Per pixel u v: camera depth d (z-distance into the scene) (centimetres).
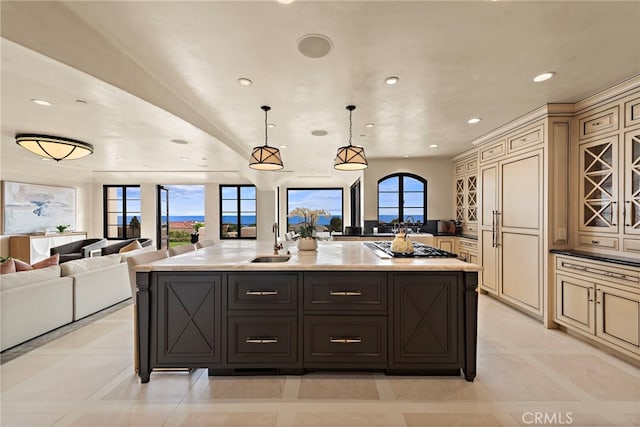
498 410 179
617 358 242
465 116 332
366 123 358
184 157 532
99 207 859
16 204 634
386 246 323
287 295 211
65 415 173
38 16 151
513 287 359
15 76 217
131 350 257
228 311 210
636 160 244
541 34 181
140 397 191
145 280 207
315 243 292
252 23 169
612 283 242
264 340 211
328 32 178
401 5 155
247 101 287
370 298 210
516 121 344
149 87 231
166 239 930
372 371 222
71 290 320
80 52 171
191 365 210
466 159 537
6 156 551
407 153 543
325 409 180
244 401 187
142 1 150
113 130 356
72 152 412
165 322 209
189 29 175
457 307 209
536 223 321
